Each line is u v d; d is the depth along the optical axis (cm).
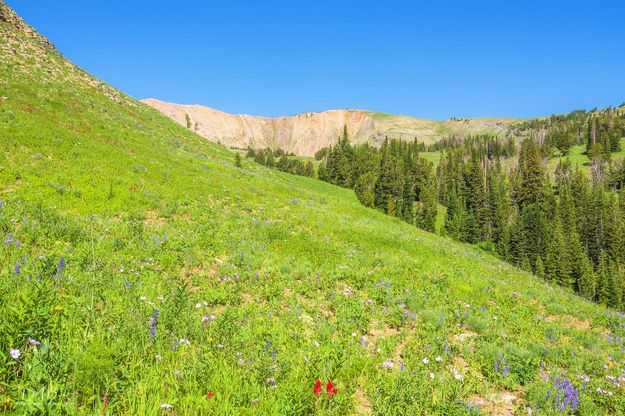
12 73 3139
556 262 8812
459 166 16838
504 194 13862
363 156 14875
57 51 4675
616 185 16200
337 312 954
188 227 1639
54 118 2677
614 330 1223
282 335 714
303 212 2677
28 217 1221
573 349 919
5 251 874
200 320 684
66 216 1358
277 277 1168
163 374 460
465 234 10331
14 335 378
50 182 1716
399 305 1091
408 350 763
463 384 638
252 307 879
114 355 446
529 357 795
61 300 589
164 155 3016
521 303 1416
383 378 589
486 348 809
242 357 569
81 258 921
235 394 438
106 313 623
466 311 1116
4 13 4353
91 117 3083
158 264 1081
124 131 3200
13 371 369
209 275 1098
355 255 1709
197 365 483
